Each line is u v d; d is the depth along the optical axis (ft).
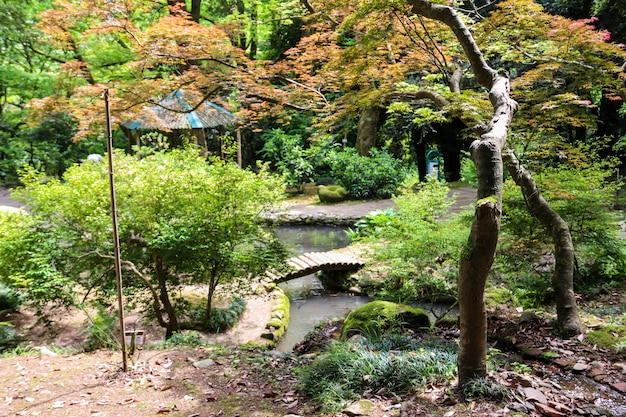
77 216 17.99
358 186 52.01
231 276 19.53
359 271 27.94
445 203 24.08
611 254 20.11
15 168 54.03
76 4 20.80
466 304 9.50
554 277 14.75
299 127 64.44
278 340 19.97
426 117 17.04
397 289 23.54
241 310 21.63
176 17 19.92
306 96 20.56
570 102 15.29
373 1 14.87
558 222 14.90
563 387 10.96
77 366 13.03
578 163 19.43
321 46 21.77
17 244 17.49
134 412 10.27
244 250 19.54
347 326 16.56
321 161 56.85
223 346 16.52
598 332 13.83
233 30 21.53
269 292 24.62
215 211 18.47
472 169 45.01
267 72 20.52
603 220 19.65
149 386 11.69
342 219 42.88
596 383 11.11
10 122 56.49
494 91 12.20
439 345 13.29
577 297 18.80
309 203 49.93
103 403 10.68
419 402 9.73
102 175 18.83
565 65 15.79
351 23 15.80
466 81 38.11
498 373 10.91
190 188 18.58
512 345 13.91
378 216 34.58
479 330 9.66
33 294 17.15
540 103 16.51
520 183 15.07
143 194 18.13
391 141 60.85
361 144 57.41
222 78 19.83
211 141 58.49
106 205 18.45
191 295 22.81
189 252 18.03
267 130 62.28
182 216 18.40
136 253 18.29
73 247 18.21
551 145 18.06
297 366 13.42
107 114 11.87
